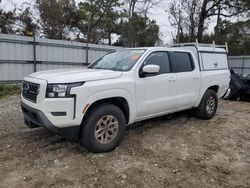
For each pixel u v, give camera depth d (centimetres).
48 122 388
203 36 2912
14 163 390
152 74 500
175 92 552
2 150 433
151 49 516
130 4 2484
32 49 1223
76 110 389
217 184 357
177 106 564
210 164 415
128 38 2625
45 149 439
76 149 442
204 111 647
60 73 432
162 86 518
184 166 403
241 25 2586
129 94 455
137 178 361
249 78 1101
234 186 354
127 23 2781
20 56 1187
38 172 366
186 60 597
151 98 499
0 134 511
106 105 429
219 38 2817
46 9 2145
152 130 560
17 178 350
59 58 1324
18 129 543
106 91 420
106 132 431
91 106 421
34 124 438
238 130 589
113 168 384
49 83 391
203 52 653
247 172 394
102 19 2703
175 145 482
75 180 349
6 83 1158
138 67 478
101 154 427
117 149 449
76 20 2608
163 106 527
